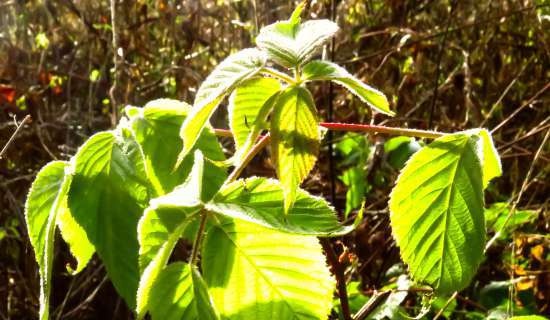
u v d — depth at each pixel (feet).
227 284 0.83
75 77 4.42
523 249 2.51
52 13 4.44
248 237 0.82
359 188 2.91
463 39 4.18
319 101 3.71
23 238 3.26
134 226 0.92
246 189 0.79
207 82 0.81
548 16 3.76
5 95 3.74
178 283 0.78
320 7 3.68
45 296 0.85
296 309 0.83
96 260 3.24
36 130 3.48
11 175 3.59
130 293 0.89
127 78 3.48
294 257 0.82
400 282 2.15
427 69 4.07
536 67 4.00
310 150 0.79
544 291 2.36
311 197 0.78
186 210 0.81
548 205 2.89
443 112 3.59
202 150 1.08
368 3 4.41
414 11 4.28
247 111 0.92
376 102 0.84
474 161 0.87
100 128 4.03
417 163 0.88
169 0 4.17
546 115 3.86
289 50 0.83
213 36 4.30
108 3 4.40
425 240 0.87
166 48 4.29
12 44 4.32
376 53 3.76
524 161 3.55
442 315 2.45
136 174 0.95
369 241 2.66
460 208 0.87
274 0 4.14
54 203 0.90
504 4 4.09
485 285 2.73
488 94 4.03
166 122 1.08
